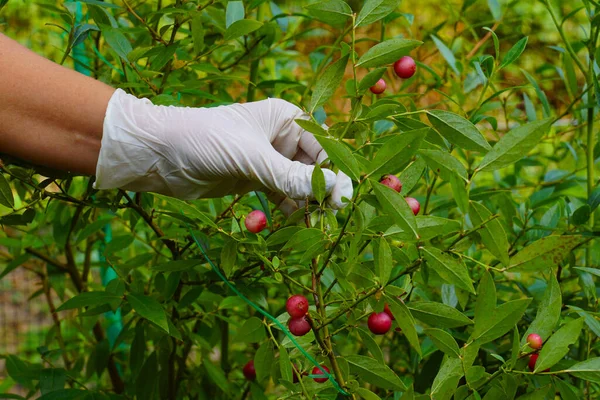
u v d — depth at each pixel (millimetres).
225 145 1132
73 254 1875
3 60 1102
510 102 2062
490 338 935
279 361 1093
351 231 993
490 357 1409
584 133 1893
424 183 1793
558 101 2801
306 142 1274
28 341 3297
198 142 1139
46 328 3377
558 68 1670
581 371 936
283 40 1744
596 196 1315
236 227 1099
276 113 1233
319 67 1438
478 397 961
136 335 1452
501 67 1236
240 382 1918
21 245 1680
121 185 1193
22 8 2357
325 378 1066
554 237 877
